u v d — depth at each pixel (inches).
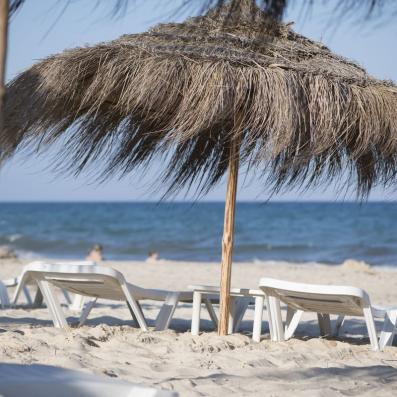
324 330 430.9
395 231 2714.1
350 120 331.6
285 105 313.3
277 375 290.4
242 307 430.6
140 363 310.5
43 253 2110.0
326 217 3599.9
